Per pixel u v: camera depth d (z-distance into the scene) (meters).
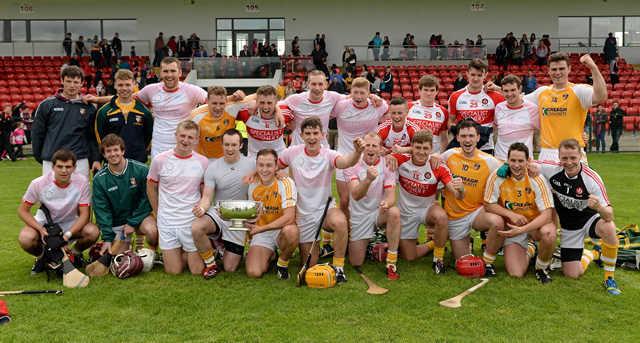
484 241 5.89
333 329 3.63
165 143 5.94
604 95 5.26
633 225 6.03
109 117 5.70
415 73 23.77
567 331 3.58
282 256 4.81
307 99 6.11
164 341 3.45
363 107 6.12
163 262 5.09
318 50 22.72
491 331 3.59
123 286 4.55
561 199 4.71
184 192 4.98
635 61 27.33
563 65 5.55
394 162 4.91
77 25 27.70
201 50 24.19
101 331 3.61
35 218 5.08
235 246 5.04
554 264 5.02
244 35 27.95
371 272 4.99
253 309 4.00
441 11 27.61
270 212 4.94
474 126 5.07
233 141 4.89
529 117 5.94
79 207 5.07
